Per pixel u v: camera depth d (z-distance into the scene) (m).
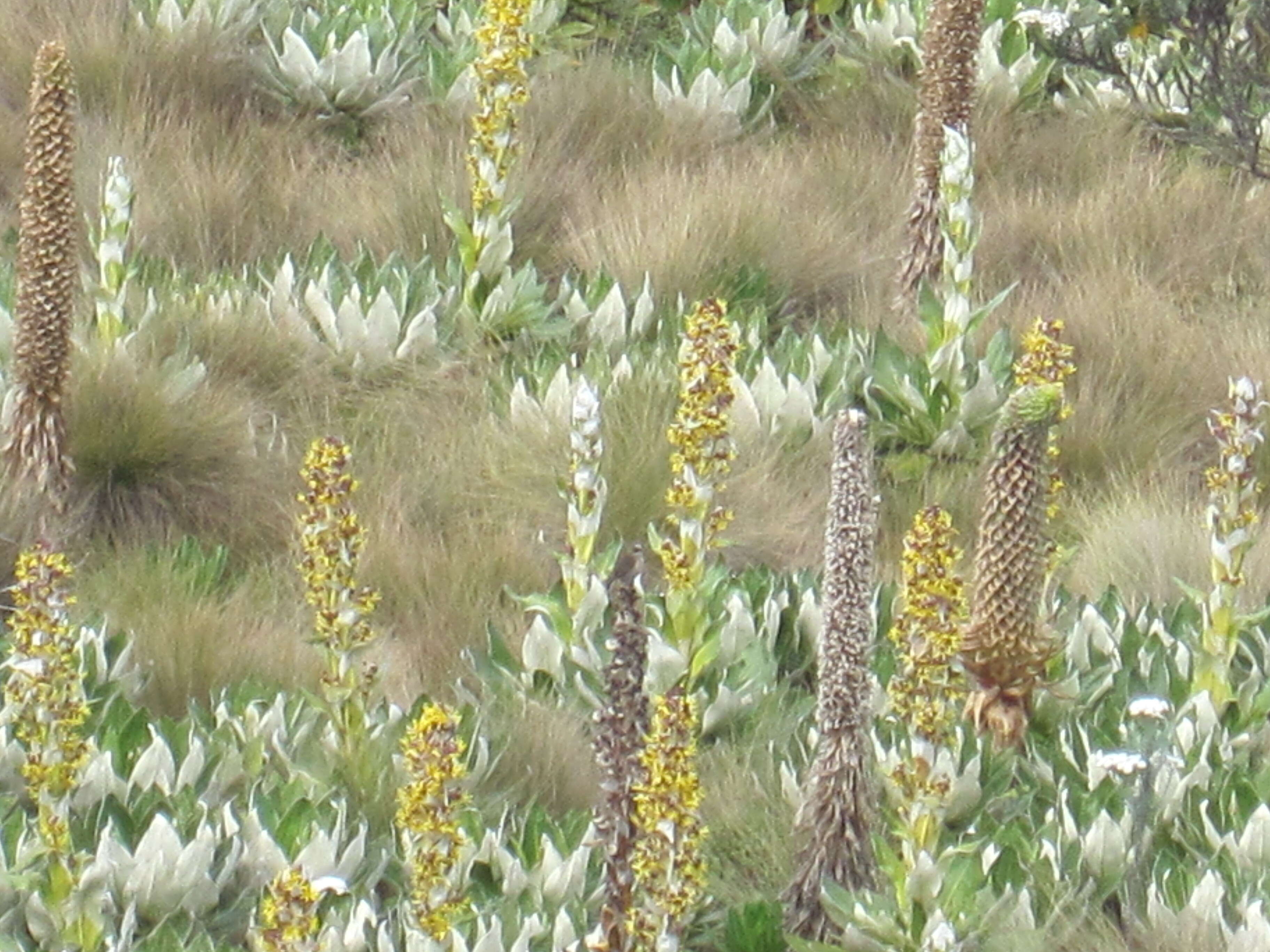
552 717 10.19
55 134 11.35
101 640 10.13
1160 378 14.12
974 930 8.40
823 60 18.78
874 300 15.39
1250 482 9.92
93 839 8.76
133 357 12.59
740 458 12.97
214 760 9.36
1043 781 9.82
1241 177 16.62
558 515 12.30
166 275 14.63
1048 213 16.42
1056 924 8.67
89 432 12.00
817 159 17.22
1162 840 9.46
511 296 14.20
